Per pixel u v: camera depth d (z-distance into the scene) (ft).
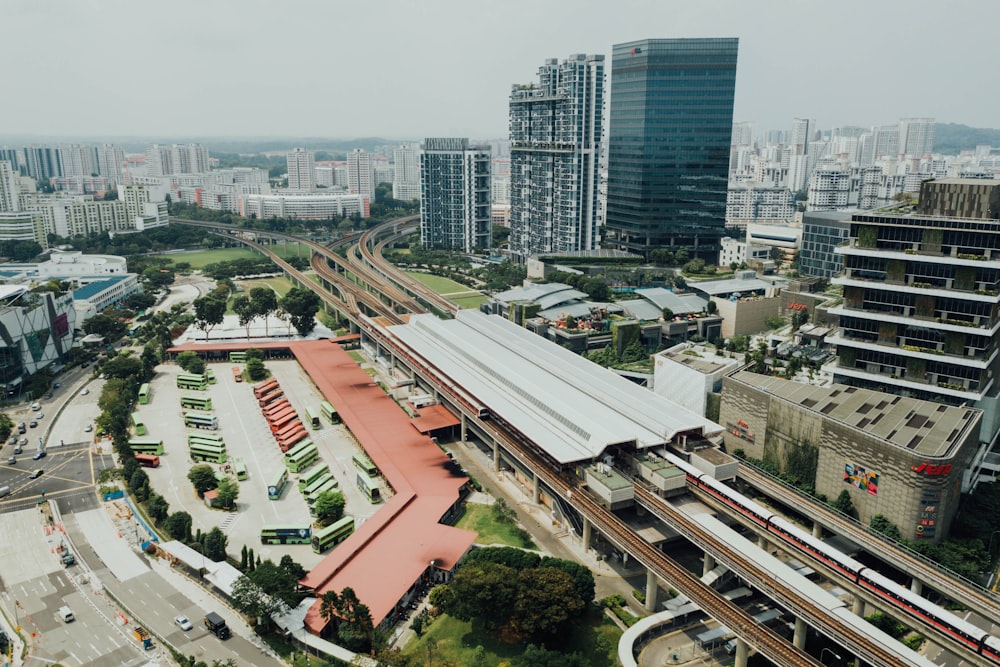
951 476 559.79
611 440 650.84
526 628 477.77
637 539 556.10
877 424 621.72
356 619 491.31
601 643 498.28
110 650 497.46
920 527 565.53
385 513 644.27
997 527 606.96
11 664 482.28
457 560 576.20
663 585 565.94
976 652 432.25
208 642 504.43
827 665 478.18
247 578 518.78
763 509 573.33
